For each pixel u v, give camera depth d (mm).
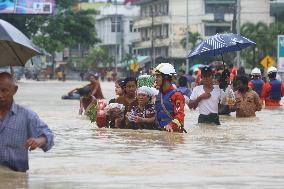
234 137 24438
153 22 181750
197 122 30953
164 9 189000
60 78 176250
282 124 31406
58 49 133875
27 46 14281
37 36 131000
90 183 13891
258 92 47531
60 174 15258
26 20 126750
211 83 29422
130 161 17609
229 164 17094
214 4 179875
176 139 23062
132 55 192500
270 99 47281
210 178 14641
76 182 14039
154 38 190125
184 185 13625
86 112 38438
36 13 105312
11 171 14914
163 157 18438
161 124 25359
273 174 15297
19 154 14844
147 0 199625
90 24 135625
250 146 21453
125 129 26531
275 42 154125
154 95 26250
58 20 131875
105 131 25938
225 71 29828
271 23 170375
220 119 33906
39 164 17016
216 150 20203
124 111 27000
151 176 14945
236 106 35125
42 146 14805
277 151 20125
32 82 147375
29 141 14500
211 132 26312
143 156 18625
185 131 25250
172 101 25047
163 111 25203
